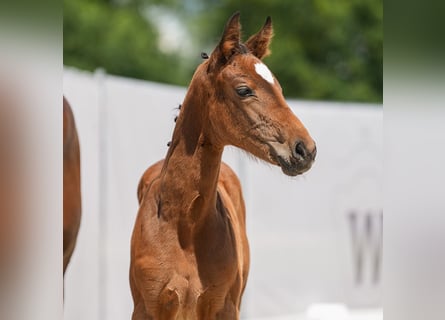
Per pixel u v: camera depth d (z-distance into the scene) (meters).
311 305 13.14
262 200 12.49
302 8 26.42
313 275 13.20
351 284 13.70
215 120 5.79
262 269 12.52
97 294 9.78
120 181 10.21
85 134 9.57
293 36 26.33
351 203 13.62
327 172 13.29
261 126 5.57
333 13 26.50
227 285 6.18
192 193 5.93
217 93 5.78
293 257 12.90
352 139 13.55
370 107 13.96
